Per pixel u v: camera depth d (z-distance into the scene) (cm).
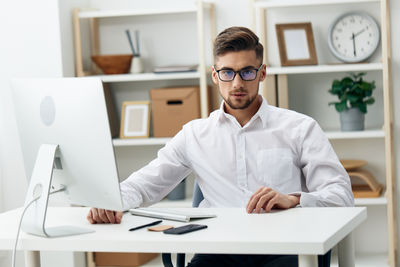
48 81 179
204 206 238
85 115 170
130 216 195
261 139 231
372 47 363
